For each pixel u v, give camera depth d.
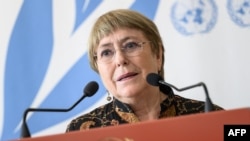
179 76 3.99
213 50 3.99
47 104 4.08
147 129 1.49
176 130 1.50
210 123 1.51
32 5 4.14
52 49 4.09
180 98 2.85
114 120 2.74
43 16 4.12
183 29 4.02
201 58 3.99
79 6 4.11
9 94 4.10
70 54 4.08
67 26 4.10
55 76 4.08
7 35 4.12
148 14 4.05
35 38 4.11
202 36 4.00
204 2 4.02
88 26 4.07
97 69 2.77
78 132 1.50
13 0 4.17
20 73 4.10
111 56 2.60
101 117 2.80
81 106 4.03
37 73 4.10
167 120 1.52
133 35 2.60
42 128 4.08
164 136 1.50
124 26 2.61
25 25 4.13
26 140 1.49
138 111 2.73
